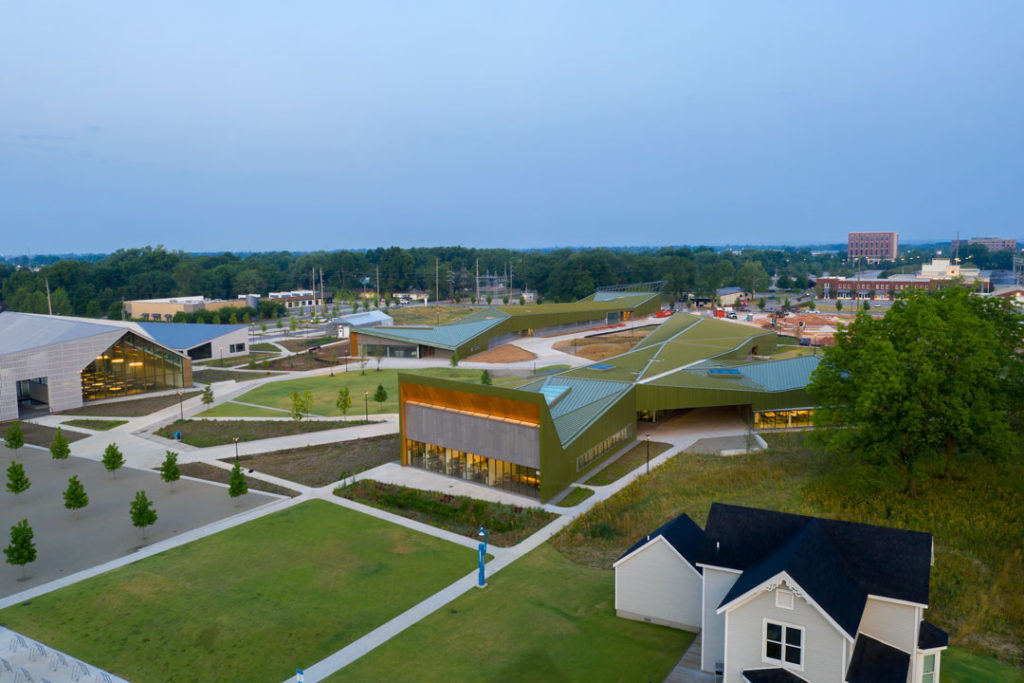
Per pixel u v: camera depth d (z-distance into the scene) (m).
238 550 42.19
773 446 63.00
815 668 25.41
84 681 29.03
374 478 56.09
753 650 26.67
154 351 91.44
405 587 37.47
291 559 40.97
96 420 76.88
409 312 189.88
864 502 46.69
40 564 40.44
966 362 44.56
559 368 104.19
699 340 92.50
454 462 56.47
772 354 106.06
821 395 52.62
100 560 40.91
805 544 26.86
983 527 42.25
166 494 52.28
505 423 52.12
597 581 38.03
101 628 33.34
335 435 69.19
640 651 31.02
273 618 34.25
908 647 26.62
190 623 33.75
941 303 50.00
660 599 33.22
